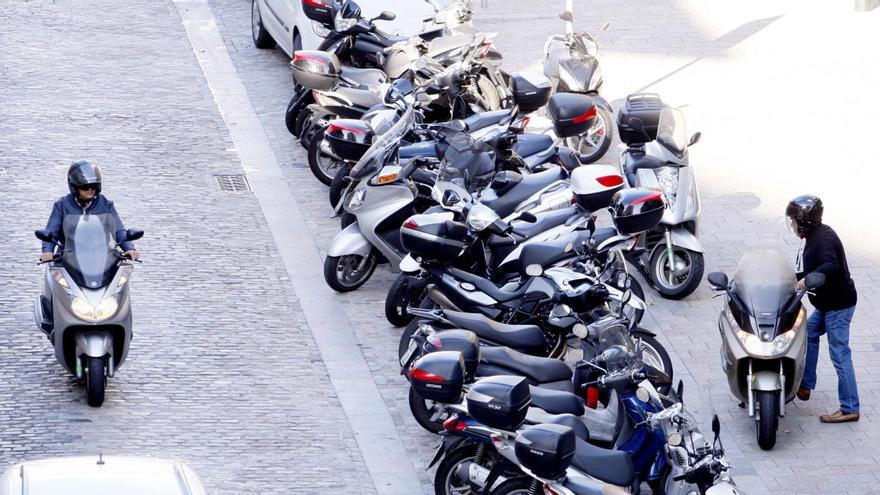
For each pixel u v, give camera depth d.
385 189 54.53
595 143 69.38
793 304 44.84
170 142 72.94
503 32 89.50
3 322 52.69
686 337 52.78
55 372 49.31
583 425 38.75
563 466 35.28
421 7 77.38
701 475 37.84
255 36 89.62
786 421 47.12
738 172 67.44
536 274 45.66
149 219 63.19
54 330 46.41
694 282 54.53
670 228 54.84
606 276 47.09
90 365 45.62
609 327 41.03
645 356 45.06
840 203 64.00
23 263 57.84
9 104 76.44
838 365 46.56
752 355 44.44
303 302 56.38
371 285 58.16
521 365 41.81
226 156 71.75
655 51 84.94
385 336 53.69
